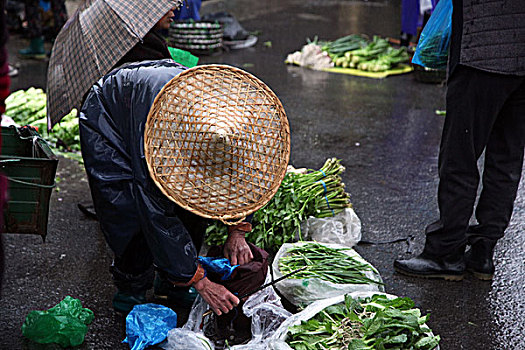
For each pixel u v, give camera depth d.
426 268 3.43
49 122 3.27
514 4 2.90
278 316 2.78
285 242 3.50
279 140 2.48
